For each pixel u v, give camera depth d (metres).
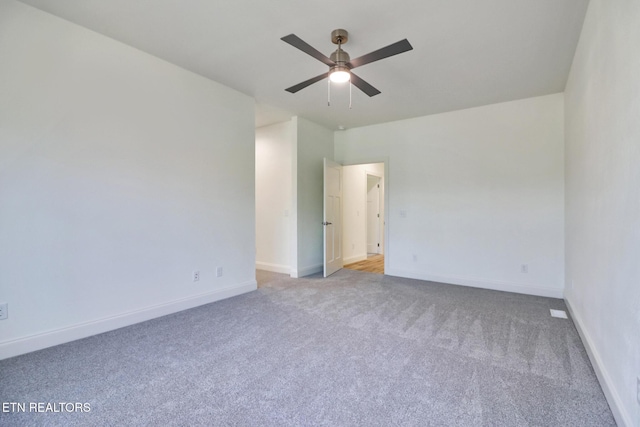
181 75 3.19
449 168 4.50
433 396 1.77
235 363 2.13
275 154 5.22
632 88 1.44
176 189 3.17
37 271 2.29
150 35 2.61
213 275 3.54
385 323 2.90
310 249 5.12
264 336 2.59
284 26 2.45
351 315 3.11
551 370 2.05
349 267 5.75
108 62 2.65
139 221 2.88
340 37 2.51
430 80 3.40
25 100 2.23
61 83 2.40
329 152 5.52
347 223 6.22
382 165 7.57
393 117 4.77
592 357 2.10
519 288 3.99
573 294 3.04
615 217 1.68
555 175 3.78
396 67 3.10
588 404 1.70
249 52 2.87
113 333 2.62
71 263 2.46
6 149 2.15
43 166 2.31
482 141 4.25
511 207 4.05
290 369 2.06
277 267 5.25
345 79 2.52
